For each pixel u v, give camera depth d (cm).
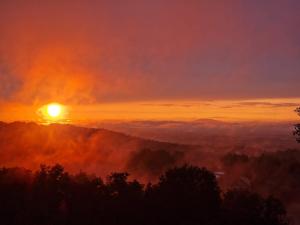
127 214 1430
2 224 1375
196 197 1441
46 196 1481
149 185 1524
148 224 1418
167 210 1422
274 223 1523
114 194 1502
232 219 1474
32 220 1400
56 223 1402
